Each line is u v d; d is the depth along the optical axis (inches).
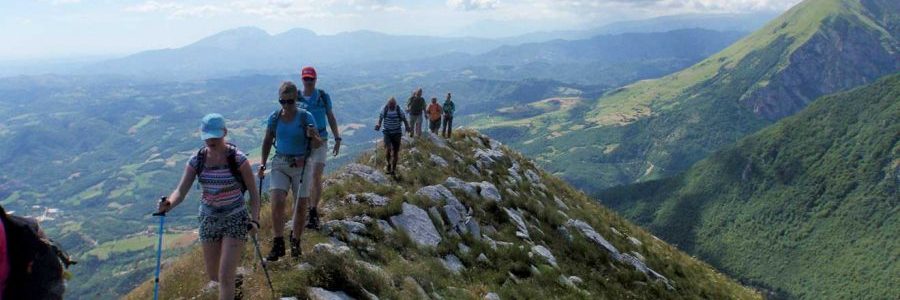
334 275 401.4
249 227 310.7
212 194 305.6
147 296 414.6
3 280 176.2
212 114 302.5
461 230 664.4
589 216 1091.3
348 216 552.1
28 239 182.1
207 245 314.0
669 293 796.0
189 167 307.6
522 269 628.1
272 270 390.3
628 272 809.5
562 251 794.2
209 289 352.2
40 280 183.5
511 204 861.2
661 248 1173.1
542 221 874.1
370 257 489.7
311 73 450.0
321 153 464.4
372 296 410.6
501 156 1181.1
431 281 493.7
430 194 713.0
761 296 1102.4
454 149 1146.7
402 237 556.4
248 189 312.5
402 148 964.0
